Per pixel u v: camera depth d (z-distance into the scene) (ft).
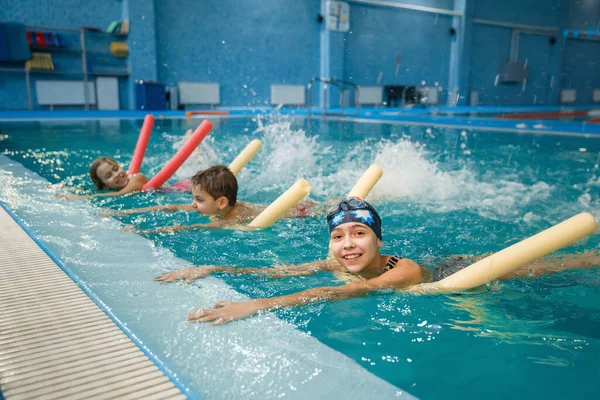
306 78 45.60
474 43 52.70
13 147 17.42
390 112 41.78
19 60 32.27
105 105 36.14
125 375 3.50
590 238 7.35
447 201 9.87
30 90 33.55
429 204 9.62
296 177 12.62
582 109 52.39
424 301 4.97
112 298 4.84
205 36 40.06
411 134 24.12
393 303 4.90
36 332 4.12
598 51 63.31
